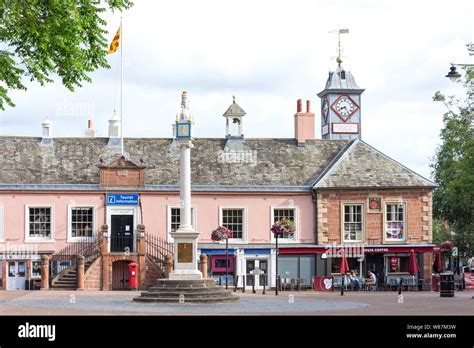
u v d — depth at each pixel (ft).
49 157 160.04
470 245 199.72
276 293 132.26
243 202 158.81
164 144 166.20
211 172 161.17
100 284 143.43
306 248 156.87
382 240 158.61
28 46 85.66
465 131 178.60
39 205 153.58
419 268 158.40
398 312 92.02
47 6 83.87
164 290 106.32
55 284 142.82
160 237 155.43
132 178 156.15
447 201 200.13
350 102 188.65
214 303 103.86
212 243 156.46
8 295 121.08
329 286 151.84
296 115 171.53
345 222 159.12
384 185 158.92
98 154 161.99
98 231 154.40
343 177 160.15
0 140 161.79
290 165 165.27
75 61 87.35
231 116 168.86
